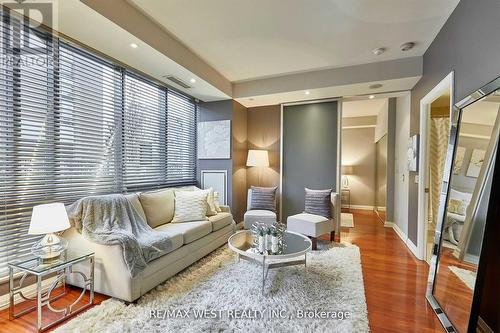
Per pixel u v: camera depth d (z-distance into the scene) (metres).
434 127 3.40
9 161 2.06
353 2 2.19
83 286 2.23
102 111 2.84
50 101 2.33
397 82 3.48
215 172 4.57
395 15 2.38
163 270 2.40
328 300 2.11
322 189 4.48
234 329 1.74
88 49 2.57
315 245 3.42
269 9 2.30
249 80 4.26
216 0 2.18
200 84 3.69
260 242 2.38
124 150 3.13
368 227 4.79
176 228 2.89
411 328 1.81
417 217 3.27
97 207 2.40
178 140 4.20
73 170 2.54
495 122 1.57
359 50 3.11
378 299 2.20
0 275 2.01
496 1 1.60
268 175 4.94
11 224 2.08
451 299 1.86
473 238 1.70
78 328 1.74
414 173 3.47
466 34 2.02
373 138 6.79
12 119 2.07
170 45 2.82
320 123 4.50
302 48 3.06
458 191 1.96
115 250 2.09
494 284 1.58
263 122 4.98
